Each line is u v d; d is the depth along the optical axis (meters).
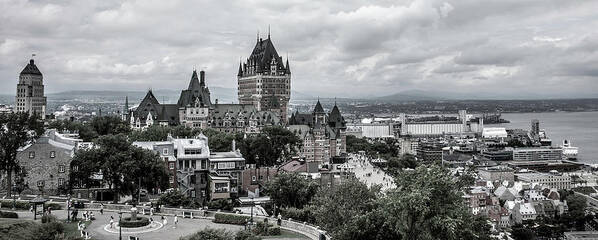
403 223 98.88
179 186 199.25
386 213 98.75
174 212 134.12
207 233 98.00
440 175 100.38
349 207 132.38
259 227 114.25
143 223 116.31
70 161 172.88
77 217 125.12
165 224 120.81
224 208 158.62
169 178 187.75
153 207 138.62
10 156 161.25
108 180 160.88
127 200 169.62
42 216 115.75
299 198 175.62
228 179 197.50
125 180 161.50
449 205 99.88
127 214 131.38
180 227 119.06
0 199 142.62
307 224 120.31
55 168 172.38
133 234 111.12
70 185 163.12
